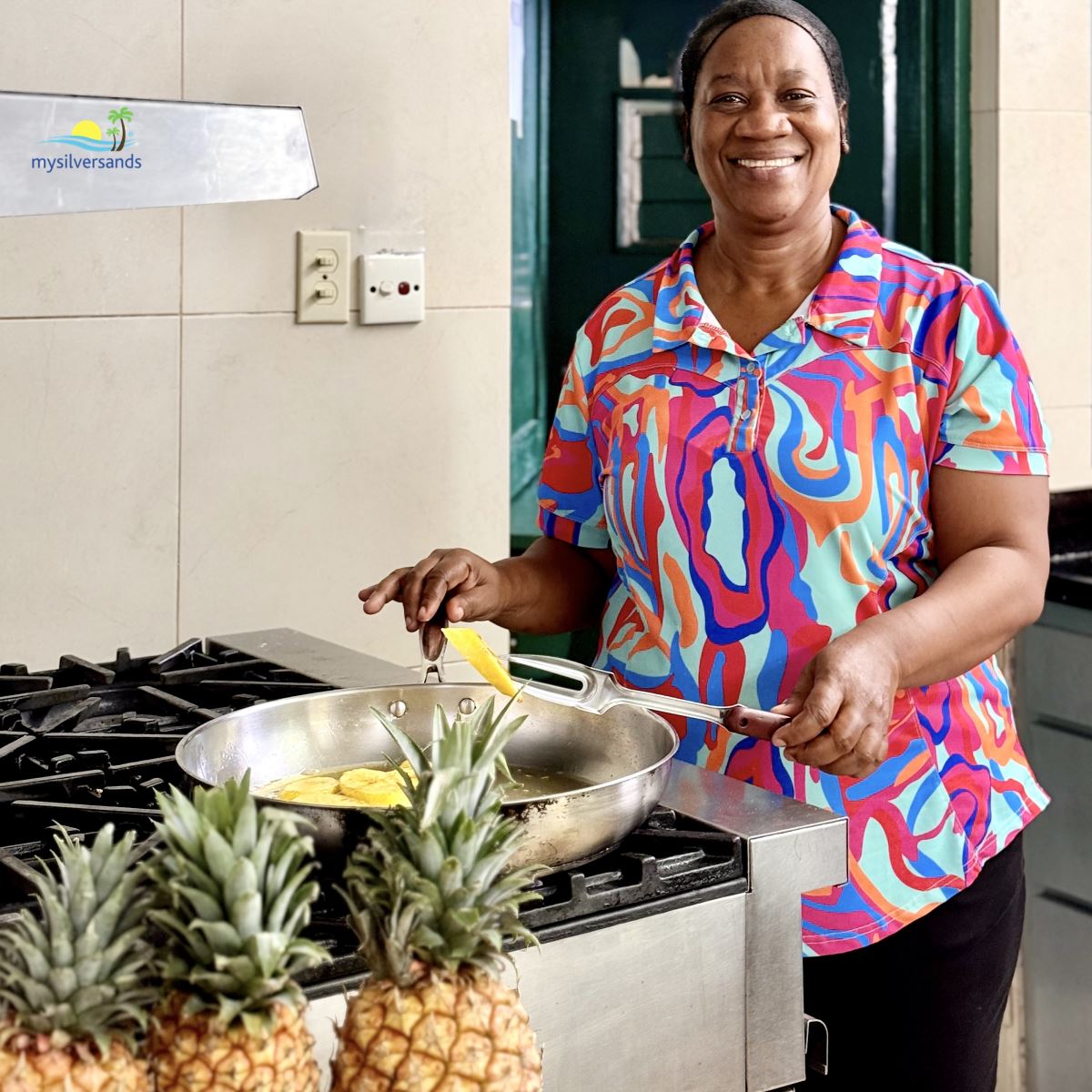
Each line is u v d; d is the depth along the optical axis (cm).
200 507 204
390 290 212
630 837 116
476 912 80
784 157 154
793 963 118
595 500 174
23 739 134
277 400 208
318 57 204
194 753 115
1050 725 256
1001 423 151
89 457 195
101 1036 73
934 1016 155
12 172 107
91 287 192
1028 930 262
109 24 189
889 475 152
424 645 154
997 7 262
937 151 274
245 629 210
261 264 204
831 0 276
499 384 226
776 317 160
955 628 142
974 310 153
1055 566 263
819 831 118
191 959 77
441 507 224
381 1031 80
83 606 197
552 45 264
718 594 156
